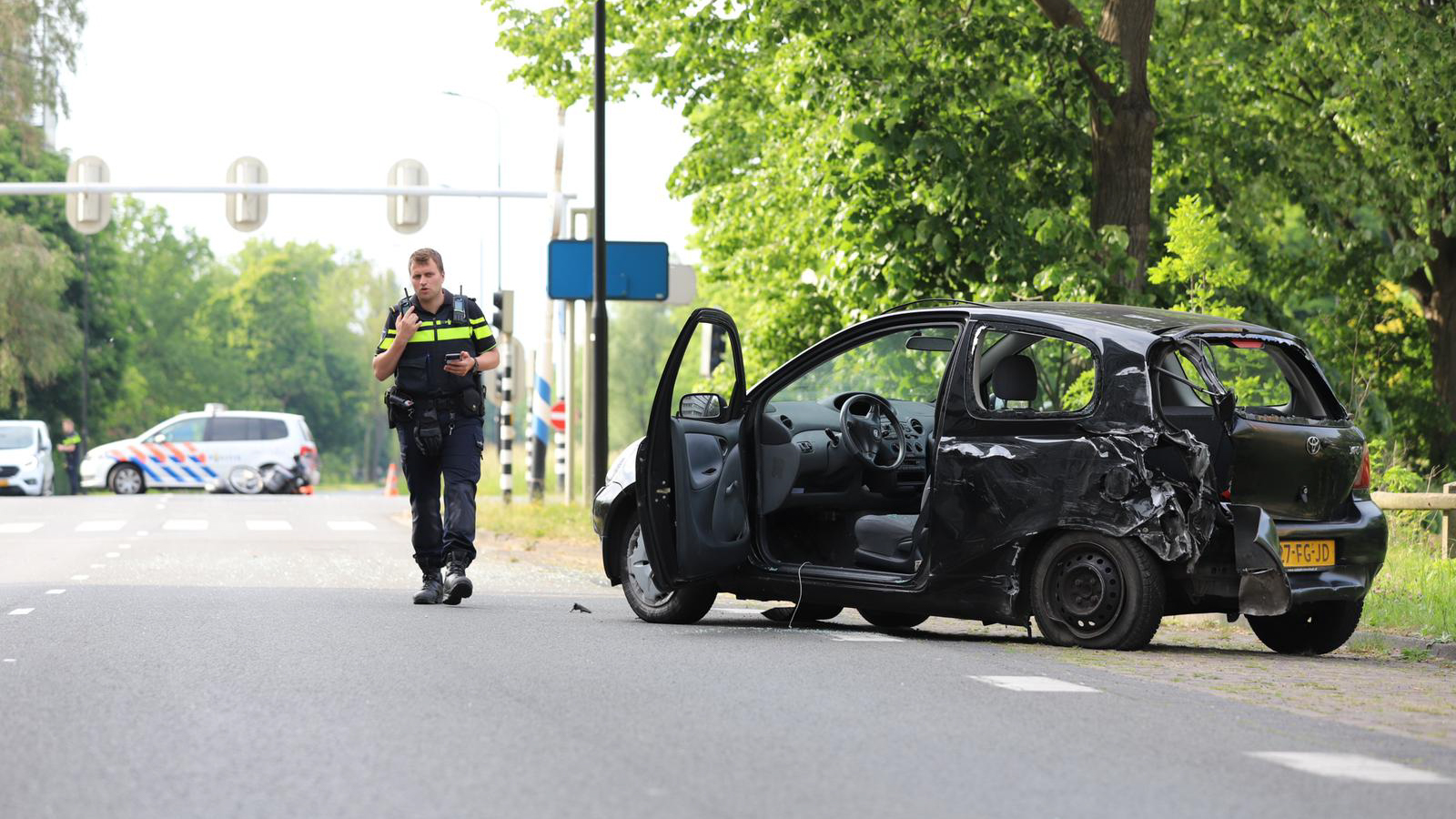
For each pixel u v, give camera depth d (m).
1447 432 62.81
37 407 148.88
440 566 25.64
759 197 68.38
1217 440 19.61
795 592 22.05
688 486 21.88
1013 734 13.97
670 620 23.09
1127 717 15.02
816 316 67.69
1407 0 51.06
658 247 50.34
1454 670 19.92
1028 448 20.42
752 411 22.58
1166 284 45.34
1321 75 55.34
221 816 10.64
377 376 25.11
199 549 41.97
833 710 15.09
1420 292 64.50
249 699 15.41
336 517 60.97
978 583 20.69
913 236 47.28
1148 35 45.38
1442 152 53.88
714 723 14.33
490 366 25.30
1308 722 15.16
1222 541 19.70
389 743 13.21
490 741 13.33
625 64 58.66
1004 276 46.69
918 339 22.39
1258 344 20.83
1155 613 19.69
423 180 60.88
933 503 21.02
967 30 45.53
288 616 23.19
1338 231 57.06
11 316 125.19
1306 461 20.23
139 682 16.47
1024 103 46.94
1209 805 11.34
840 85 46.56
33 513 62.69
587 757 12.68
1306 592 19.97
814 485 22.42
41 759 12.55
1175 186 52.38
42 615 23.27
